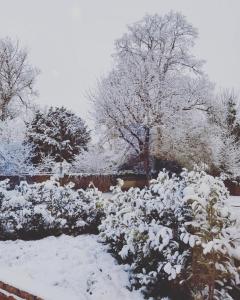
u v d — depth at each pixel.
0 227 7.96
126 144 28.50
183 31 30.84
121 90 26.80
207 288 4.52
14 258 6.49
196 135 27.89
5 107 34.41
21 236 8.01
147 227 5.04
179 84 28.31
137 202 5.59
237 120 34.31
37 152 31.16
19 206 8.19
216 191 4.41
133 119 26.70
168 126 26.52
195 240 4.36
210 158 28.09
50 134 33.00
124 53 30.84
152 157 28.31
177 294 4.70
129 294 4.90
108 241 6.71
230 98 34.97
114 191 7.03
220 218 4.32
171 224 5.04
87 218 8.49
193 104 28.08
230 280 4.54
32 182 22.66
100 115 26.91
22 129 24.05
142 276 4.95
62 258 6.25
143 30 30.91
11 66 35.41
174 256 4.56
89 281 5.24
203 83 28.84
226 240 4.18
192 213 4.63
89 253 6.50
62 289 4.98
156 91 26.64
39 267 5.82
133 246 5.27
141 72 27.19
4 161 21.33
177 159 27.64
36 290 4.83
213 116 29.20
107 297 4.79
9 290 5.07
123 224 5.93
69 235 8.21
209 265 4.20
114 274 5.42
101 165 28.31
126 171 28.62
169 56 29.97
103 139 27.75
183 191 4.76
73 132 34.16
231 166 29.42
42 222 8.08
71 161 32.31
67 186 9.11
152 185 6.09
